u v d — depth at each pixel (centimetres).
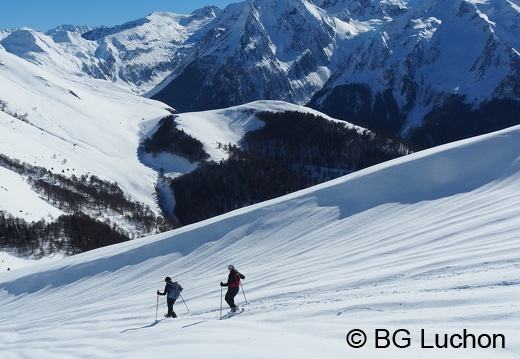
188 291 2206
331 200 3212
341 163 12688
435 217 2489
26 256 5391
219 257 2916
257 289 1909
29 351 1459
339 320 1159
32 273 3525
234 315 1443
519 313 967
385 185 3147
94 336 1502
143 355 1063
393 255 1994
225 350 977
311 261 2242
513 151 2991
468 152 3150
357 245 2355
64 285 3156
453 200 2709
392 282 1506
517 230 1817
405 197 2962
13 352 1501
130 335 1401
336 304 1318
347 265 2000
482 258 1518
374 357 858
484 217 2164
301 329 1121
